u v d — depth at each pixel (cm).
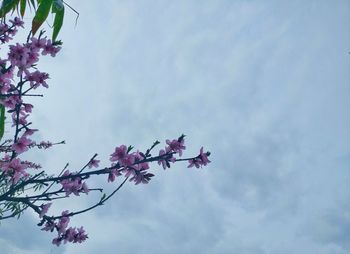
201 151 74
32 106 74
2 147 74
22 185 66
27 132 72
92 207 70
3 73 69
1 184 71
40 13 72
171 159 72
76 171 71
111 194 70
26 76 71
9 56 68
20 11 78
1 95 68
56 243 73
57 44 73
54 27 76
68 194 68
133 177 71
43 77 72
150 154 71
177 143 72
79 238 75
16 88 69
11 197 65
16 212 69
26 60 68
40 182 67
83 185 69
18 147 68
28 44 70
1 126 72
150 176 71
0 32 78
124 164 69
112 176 70
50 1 72
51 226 71
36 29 72
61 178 68
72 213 71
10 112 70
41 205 69
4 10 76
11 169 69
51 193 68
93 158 70
